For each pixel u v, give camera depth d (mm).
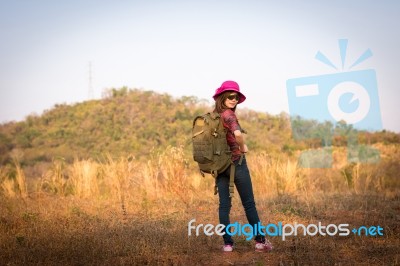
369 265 7363
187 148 20469
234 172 8008
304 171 21328
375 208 12250
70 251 7957
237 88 7984
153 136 94750
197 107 120062
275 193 16359
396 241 8805
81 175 17359
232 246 8320
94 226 10094
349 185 20094
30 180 20312
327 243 8609
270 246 8258
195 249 8258
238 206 13078
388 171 24297
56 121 118688
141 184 16281
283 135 92500
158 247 8258
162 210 12867
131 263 7469
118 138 97062
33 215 11156
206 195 15875
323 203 13133
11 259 7605
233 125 7777
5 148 98250
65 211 12047
